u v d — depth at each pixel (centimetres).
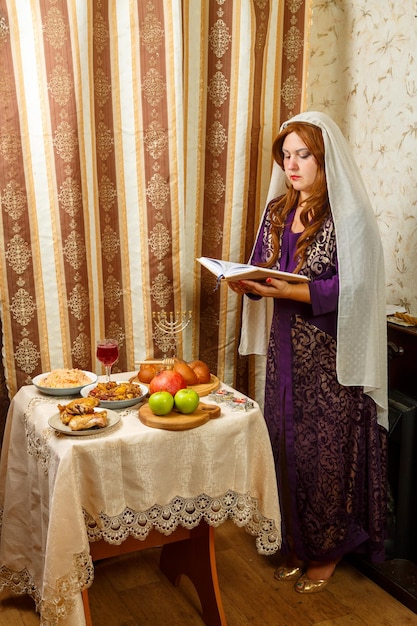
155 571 261
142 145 253
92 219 251
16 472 228
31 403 221
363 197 230
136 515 202
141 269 262
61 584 189
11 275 243
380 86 277
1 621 229
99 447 193
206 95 261
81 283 252
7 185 236
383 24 272
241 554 272
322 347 236
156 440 200
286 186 253
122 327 267
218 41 257
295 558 258
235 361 290
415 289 273
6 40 228
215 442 206
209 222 274
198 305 284
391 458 258
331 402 237
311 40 292
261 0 260
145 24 243
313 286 227
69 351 256
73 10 231
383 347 238
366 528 250
